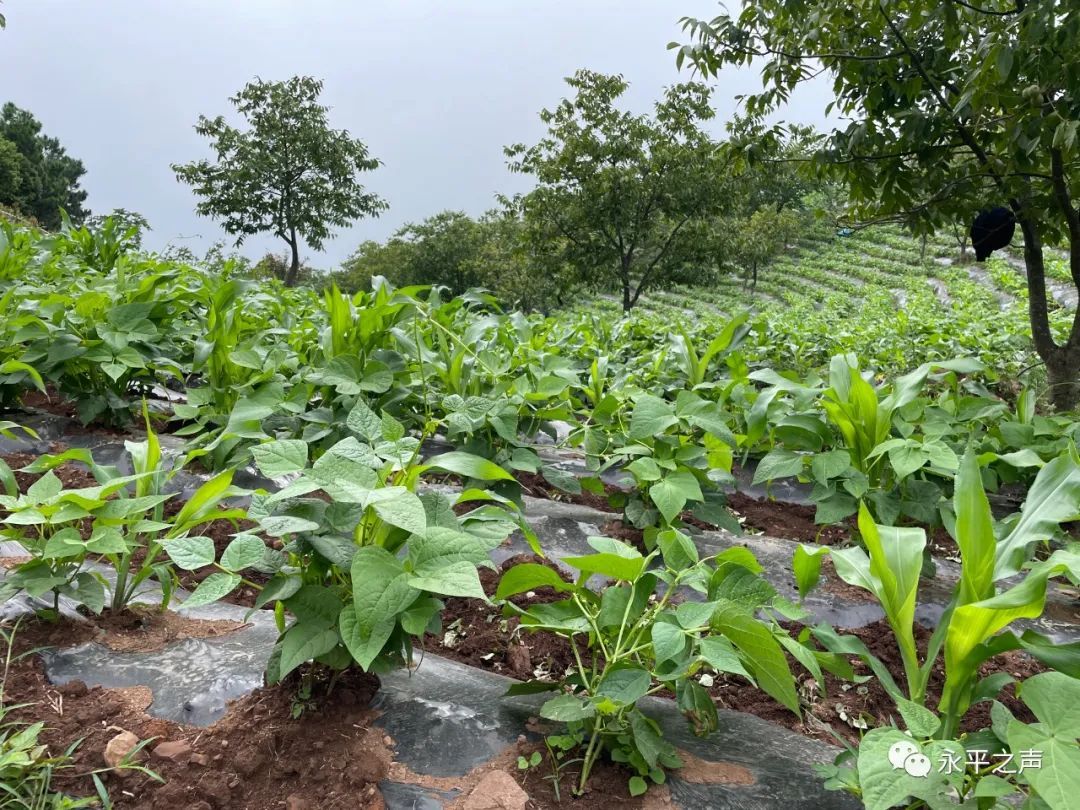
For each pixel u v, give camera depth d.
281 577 1.64
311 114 20.11
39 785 1.52
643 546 3.09
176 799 1.52
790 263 43.19
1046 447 3.23
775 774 1.70
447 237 38.03
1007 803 1.49
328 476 1.56
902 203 4.82
